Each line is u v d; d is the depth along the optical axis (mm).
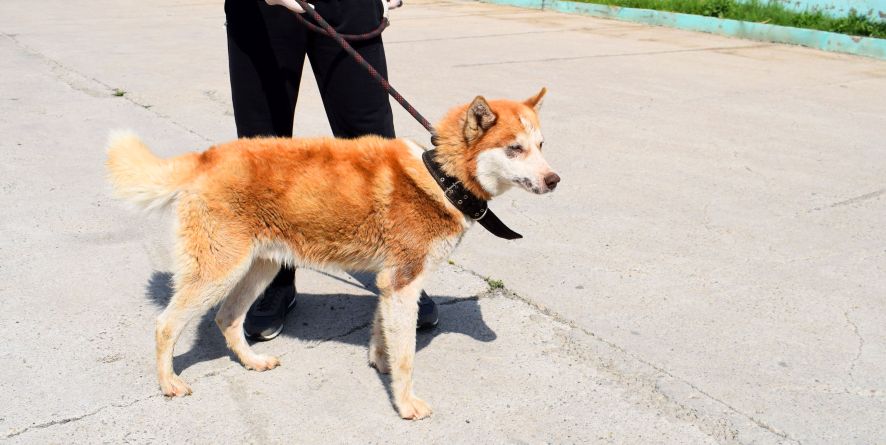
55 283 4129
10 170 5754
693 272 4418
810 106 8047
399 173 3166
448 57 10250
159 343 3158
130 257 4480
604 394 3293
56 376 3309
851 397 3283
